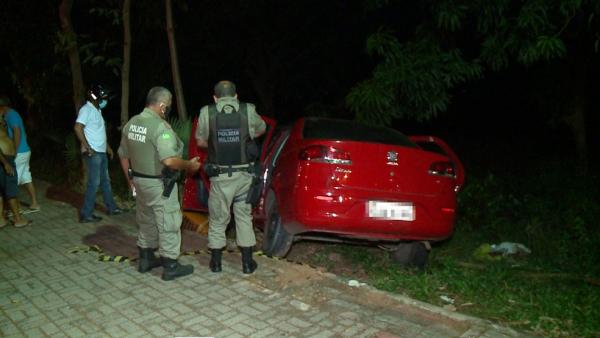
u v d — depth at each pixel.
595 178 8.90
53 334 4.00
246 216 5.05
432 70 6.99
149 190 4.81
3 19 10.45
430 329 4.07
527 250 6.93
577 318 4.30
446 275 5.31
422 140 6.46
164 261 4.95
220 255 5.15
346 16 10.19
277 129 6.43
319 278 5.02
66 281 4.96
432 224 5.27
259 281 4.95
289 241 5.71
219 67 11.44
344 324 4.14
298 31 11.04
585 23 7.27
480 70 7.18
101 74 10.65
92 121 6.73
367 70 10.96
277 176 5.62
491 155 11.38
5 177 6.57
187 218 6.91
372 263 6.24
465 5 6.59
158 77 10.84
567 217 7.46
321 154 5.05
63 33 8.23
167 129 4.71
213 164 4.86
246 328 4.08
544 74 8.89
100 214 7.29
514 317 4.33
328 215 5.01
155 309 4.39
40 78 11.27
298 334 3.99
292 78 11.70
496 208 7.95
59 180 9.75
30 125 13.25
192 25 10.38
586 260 6.39
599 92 11.69
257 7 10.30
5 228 6.66
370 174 5.07
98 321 4.19
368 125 6.28
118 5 9.15
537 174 9.67
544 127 12.52
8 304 4.49
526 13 6.29
